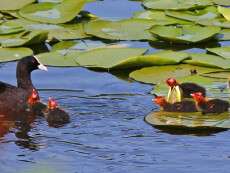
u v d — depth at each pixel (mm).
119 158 13164
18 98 15312
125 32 18891
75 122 14484
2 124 14508
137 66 17266
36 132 14125
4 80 16734
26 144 13680
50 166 12906
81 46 18219
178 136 13883
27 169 12820
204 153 13297
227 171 12719
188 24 19281
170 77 16562
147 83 16406
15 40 18281
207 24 19156
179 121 14445
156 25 18875
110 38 18562
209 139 13766
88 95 15844
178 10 20078
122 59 17281
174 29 18703
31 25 19266
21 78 15969
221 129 14148
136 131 14086
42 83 16516
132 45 18438
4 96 15336
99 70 17172
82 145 13594
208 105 14875
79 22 19766
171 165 12922
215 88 15969
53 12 19859
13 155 13289
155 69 16953
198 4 20297
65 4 20094
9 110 15070
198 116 14695
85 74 16938
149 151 13375
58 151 13398
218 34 18906
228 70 16797
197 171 12727
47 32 18328
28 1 20547
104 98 15648
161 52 17469
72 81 16594
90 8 20891
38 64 16062
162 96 15648
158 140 13758
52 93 15961
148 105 15273
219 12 19656
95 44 18344
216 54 17625
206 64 16938
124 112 14945
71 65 17250
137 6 20953
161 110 14977
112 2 21406
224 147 13492
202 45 18500
